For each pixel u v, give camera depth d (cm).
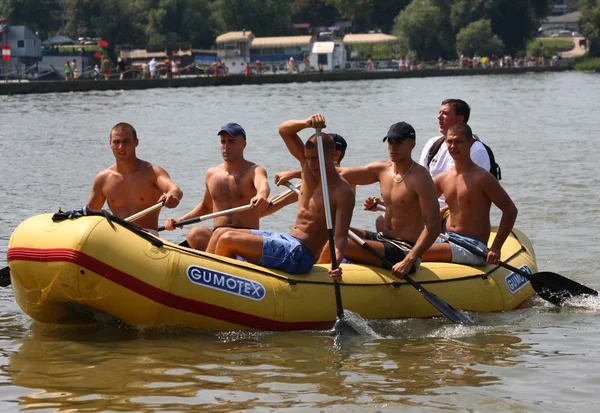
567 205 1452
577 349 751
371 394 635
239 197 879
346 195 812
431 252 902
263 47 8669
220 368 693
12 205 1456
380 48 10412
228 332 794
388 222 888
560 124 3038
